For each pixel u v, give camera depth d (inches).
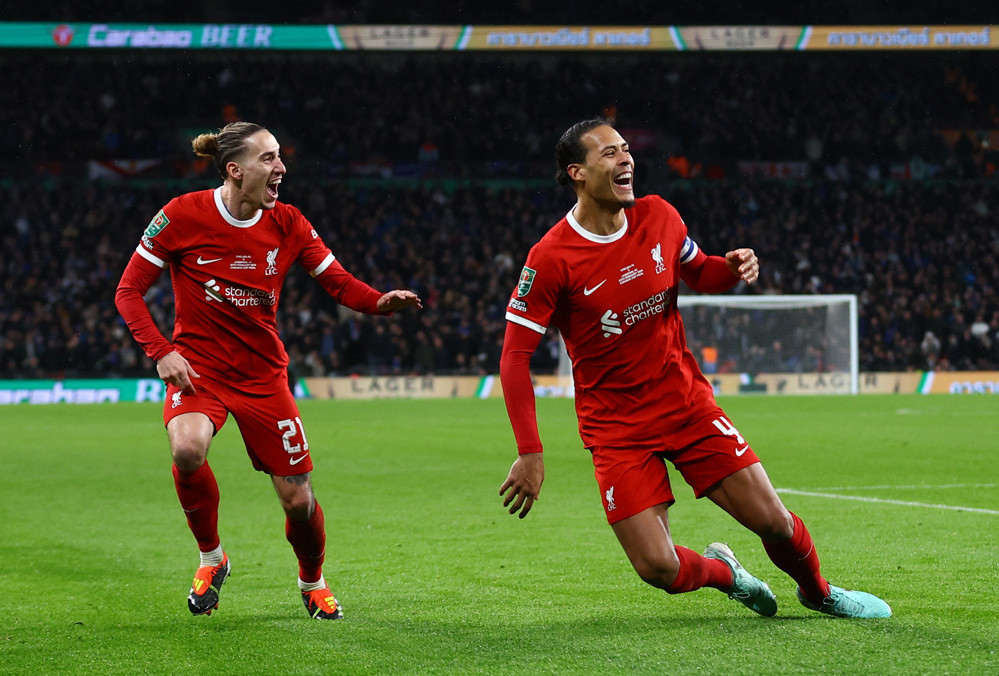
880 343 1107.3
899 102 1304.1
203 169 1217.4
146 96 1226.6
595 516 289.0
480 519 285.9
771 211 1254.9
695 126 1289.4
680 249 159.0
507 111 1278.3
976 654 143.0
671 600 182.5
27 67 1213.7
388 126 1256.2
